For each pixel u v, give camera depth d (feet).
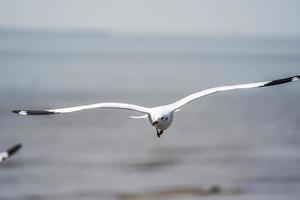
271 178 149.48
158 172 153.58
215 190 140.26
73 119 225.35
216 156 171.12
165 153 173.68
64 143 182.70
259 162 164.96
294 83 364.99
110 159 164.66
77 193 136.15
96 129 206.39
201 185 143.64
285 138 197.77
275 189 141.38
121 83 357.41
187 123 222.69
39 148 174.81
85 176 148.46
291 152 177.27
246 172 154.40
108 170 154.10
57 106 251.19
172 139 192.95
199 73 457.68
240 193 138.10
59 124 213.87
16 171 151.02
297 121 231.09
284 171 155.33
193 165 160.86
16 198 132.67
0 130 198.49
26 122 214.28
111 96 289.74
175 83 362.33
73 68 500.33
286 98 302.04
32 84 339.16
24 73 424.46
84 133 198.49
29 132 197.36
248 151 178.50
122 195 135.85
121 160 164.04
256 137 198.70
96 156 167.43
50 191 137.28
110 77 404.77
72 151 172.96
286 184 144.87
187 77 412.16
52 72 441.68
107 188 140.05
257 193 138.51
